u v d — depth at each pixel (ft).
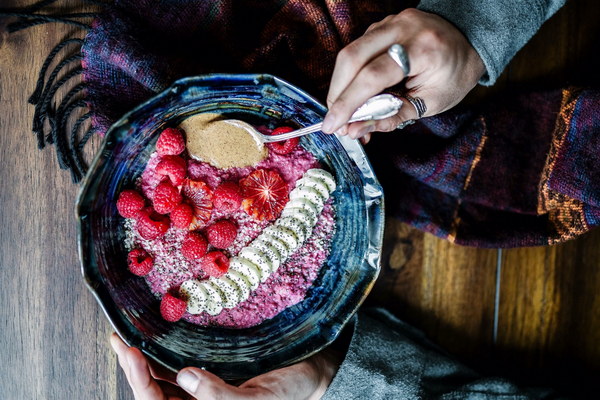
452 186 2.11
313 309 1.85
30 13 1.92
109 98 1.88
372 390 1.98
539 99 2.08
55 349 1.99
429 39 1.61
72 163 1.94
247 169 1.81
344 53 1.54
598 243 2.30
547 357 2.30
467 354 2.29
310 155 1.86
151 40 1.86
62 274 1.98
